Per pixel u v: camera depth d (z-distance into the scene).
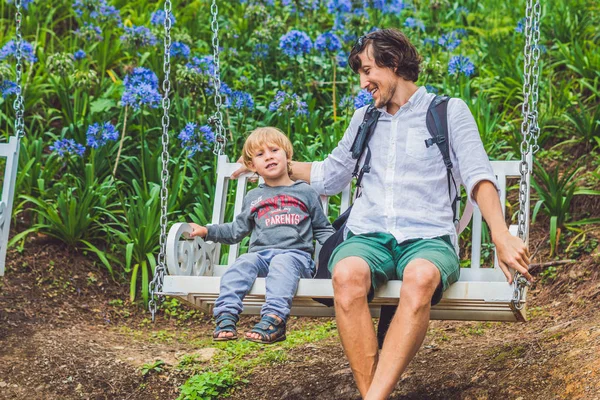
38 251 5.62
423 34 7.66
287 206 3.78
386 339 3.14
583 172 5.98
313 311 3.91
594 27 7.45
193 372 4.46
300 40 6.39
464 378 3.89
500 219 3.28
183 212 5.88
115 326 5.22
